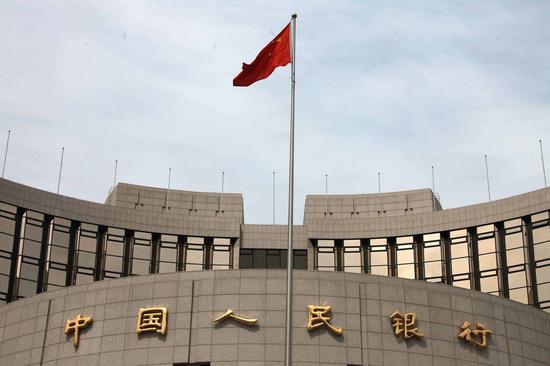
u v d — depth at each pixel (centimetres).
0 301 7544
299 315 5278
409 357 5300
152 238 8319
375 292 5406
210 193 9019
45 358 5469
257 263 8375
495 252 7950
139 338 5306
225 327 5259
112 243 8181
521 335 5672
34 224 7938
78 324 5425
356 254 8356
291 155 4772
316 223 8500
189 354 5222
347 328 5281
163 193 8906
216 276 5391
